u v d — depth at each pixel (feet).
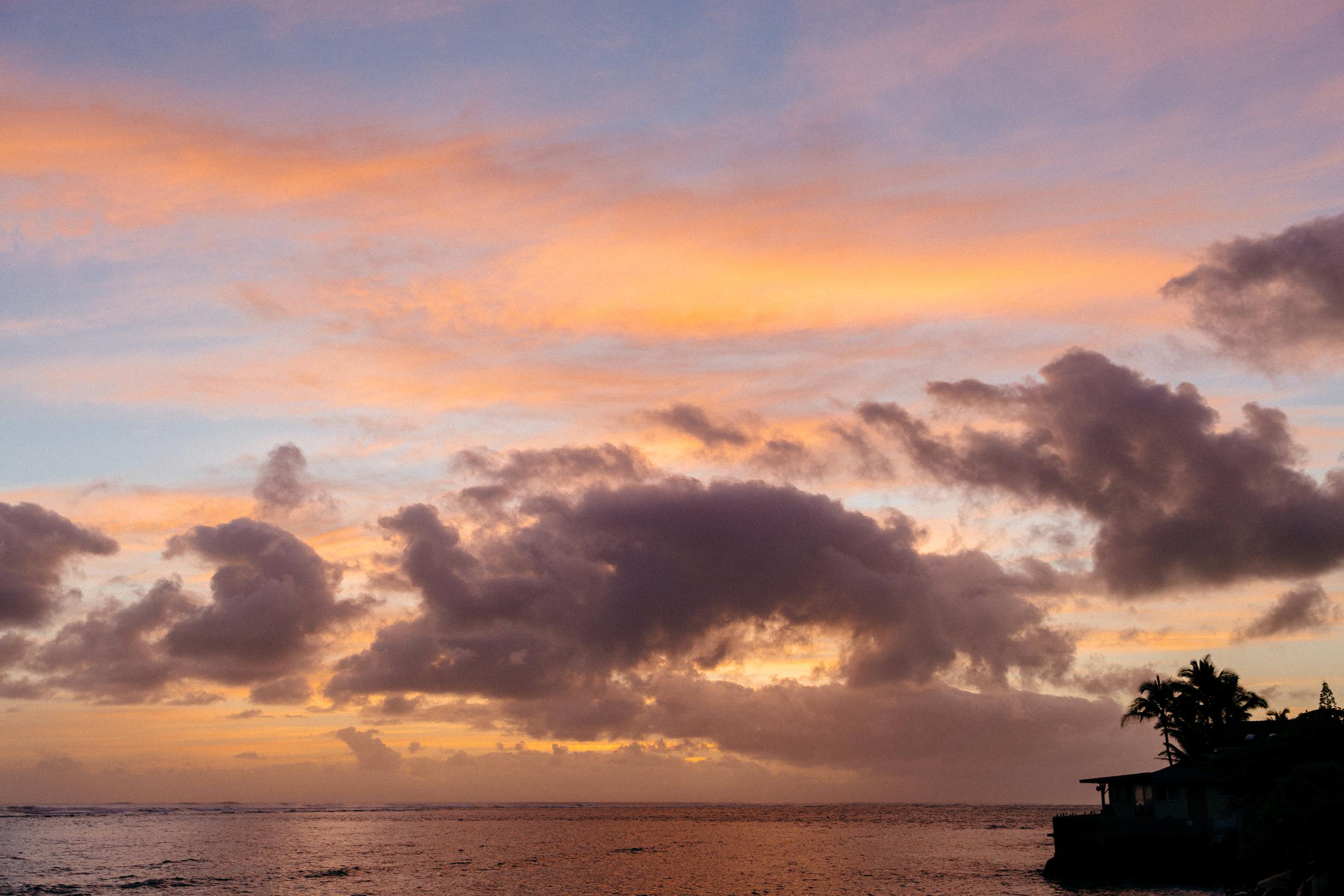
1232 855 242.17
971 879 331.36
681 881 345.72
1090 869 262.06
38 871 388.98
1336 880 139.03
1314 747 187.62
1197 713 389.60
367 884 343.67
